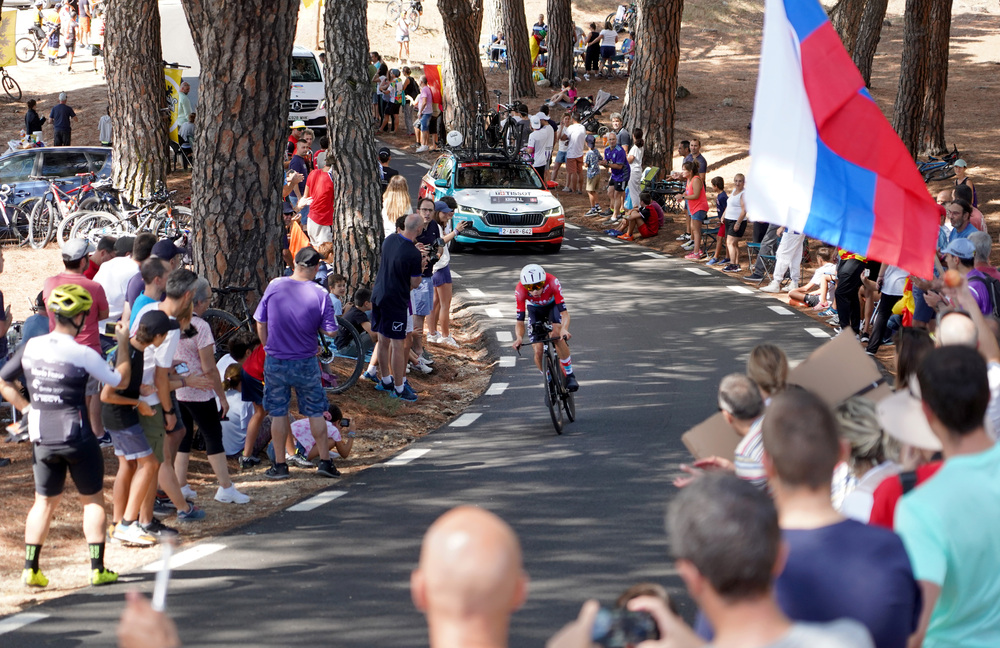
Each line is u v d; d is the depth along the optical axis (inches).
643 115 2346.2
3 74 3629.4
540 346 1010.1
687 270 1854.1
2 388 658.8
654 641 231.9
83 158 2150.6
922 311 979.9
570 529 732.7
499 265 1907.0
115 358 704.4
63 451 634.8
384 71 3437.5
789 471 287.1
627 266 1892.2
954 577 307.1
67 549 728.3
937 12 2546.8
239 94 1061.8
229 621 583.2
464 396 1209.4
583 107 3297.2
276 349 876.6
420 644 548.1
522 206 1993.1
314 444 930.1
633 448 944.9
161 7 2687.0
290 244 1423.5
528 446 968.9
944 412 322.7
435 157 2982.3
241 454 956.6
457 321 1567.4
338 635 561.3
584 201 2554.1
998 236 1937.7
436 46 4591.5
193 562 690.8
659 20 2300.7
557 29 3855.8
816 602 275.7
